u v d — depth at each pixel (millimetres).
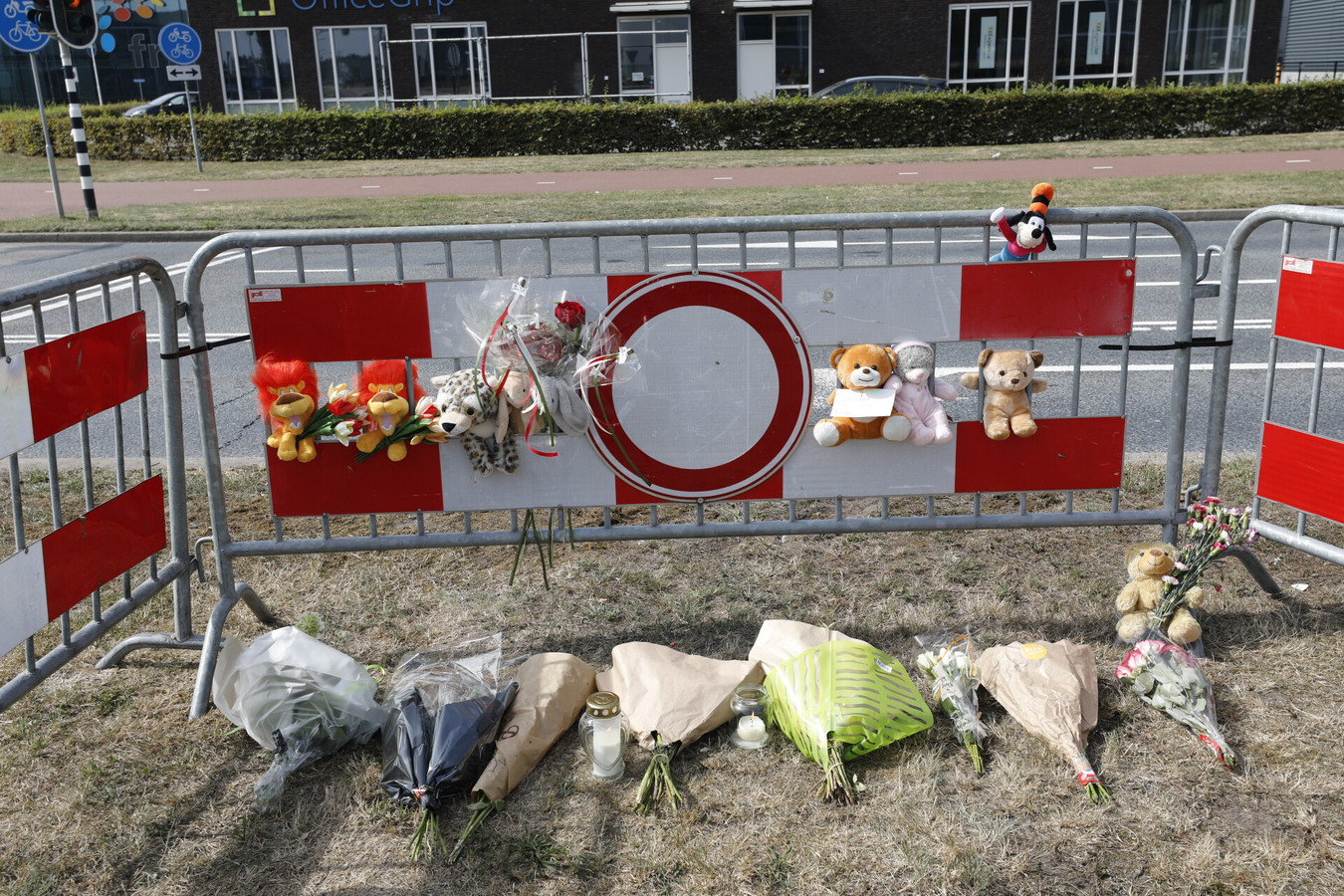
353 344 3520
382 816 2824
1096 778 2846
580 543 4492
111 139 27016
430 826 2732
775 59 32031
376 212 16031
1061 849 2631
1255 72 30812
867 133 25641
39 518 4914
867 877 2555
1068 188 16375
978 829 2697
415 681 3119
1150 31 30656
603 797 2865
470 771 2879
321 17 32125
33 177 23312
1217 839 2650
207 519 4906
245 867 2656
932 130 25484
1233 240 3646
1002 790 2852
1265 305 9031
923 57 31547
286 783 2969
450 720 2926
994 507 4852
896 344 3561
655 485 3674
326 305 3482
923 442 3559
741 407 3607
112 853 2701
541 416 3490
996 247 11797
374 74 32656
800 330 3547
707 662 3293
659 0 31938
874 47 31688
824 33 31703
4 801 2910
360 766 3016
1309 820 2699
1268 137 23938
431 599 4062
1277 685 3301
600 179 20203
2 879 2607
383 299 3471
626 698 3141
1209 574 4055
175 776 3014
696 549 4469
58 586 3057
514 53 32375
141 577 4250
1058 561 4254
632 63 32375
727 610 3930
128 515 3377
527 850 2668
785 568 4262
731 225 3434
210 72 32594
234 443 6316
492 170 22453
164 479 5469
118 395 3303
